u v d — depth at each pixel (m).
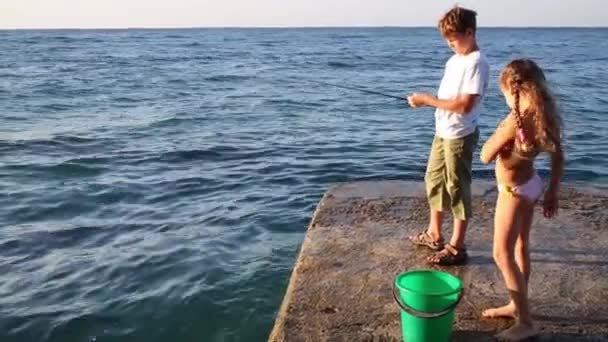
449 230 5.25
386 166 11.93
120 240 7.24
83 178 10.44
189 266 6.36
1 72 34.88
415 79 32.47
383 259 4.66
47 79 30.73
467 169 4.25
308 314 3.90
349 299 4.07
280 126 16.86
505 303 3.95
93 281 6.04
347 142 14.45
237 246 6.99
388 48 76.31
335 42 102.06
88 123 16.89
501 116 18.58
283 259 6.53
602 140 14.51
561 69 38.97
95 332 5.07
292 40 114.12
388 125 17.34
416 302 3.29
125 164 11.61
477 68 3.91
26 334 5.05
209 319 5.23
